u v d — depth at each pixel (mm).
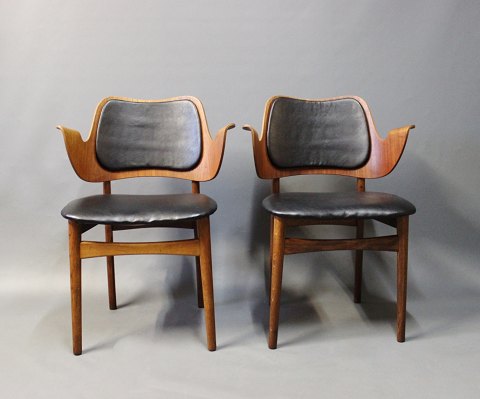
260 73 1504
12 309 1396
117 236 1581
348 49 1500
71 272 1075
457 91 1519
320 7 1482
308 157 1393
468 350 1137
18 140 1506
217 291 1569
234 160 1543
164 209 1027
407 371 1036
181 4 1467
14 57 1466
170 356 1116
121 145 1344
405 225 1120
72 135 1228
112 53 1478
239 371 1042
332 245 1109
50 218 1548
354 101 1397
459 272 1579
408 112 1527
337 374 1025
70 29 1460
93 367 1063
